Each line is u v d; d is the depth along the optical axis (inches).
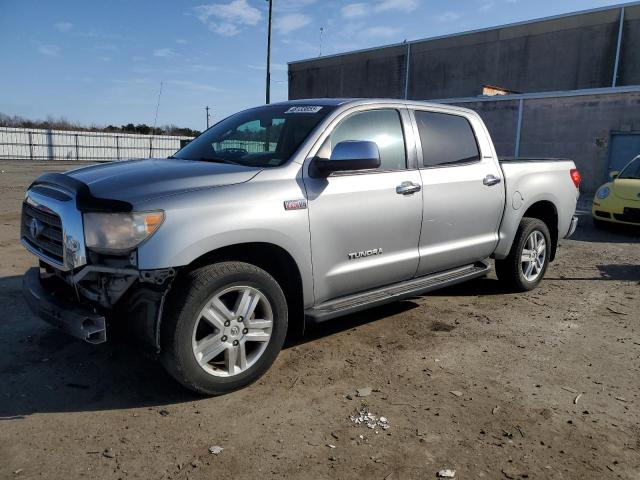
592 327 195.0
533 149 852.0
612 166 780.0
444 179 187.9
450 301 223.1
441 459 112.8
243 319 137.0
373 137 170.7
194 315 127.4
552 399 139.9
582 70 1227.2
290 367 155.1
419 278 190.9
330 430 122.6
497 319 201.5
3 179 823.1
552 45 1268.5
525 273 236.4
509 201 216.7
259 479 105.0
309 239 148.5
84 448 113.6
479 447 117.4
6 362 153.8
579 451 117.0
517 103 860.0
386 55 1614.2
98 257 126.3
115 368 151.6
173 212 124.4
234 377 137.1
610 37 1178.6
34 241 149.9
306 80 1872.5
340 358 162.2
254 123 175.8
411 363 159.9
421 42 1520.7
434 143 190.4
